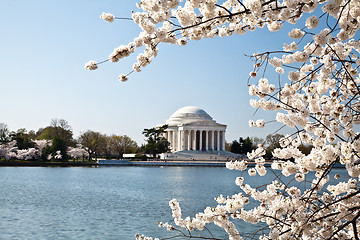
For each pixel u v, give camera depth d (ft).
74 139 618.44
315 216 29.04
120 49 26.00
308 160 27.96
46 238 101.04
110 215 134.62
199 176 343.05
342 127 27.45
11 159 500.74
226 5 29.25
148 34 25.77
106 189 224.33
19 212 137.39
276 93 31.04
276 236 27.61
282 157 31.55
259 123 33.09
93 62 25.77
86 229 112.06
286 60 29.86
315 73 31.24
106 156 647.97
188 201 171.42
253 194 31.48
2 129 533.96
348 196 25.89
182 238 96.63
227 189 225.97
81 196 188.65
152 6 23.00
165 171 422.41
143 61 27.48
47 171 386.52
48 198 177.78
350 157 23.73
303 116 28.50
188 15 23.66
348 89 31.78
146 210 146.20
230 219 111.24
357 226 28.84
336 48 28.68
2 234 103.76
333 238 28.04
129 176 335.26
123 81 27.91
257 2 23.09
